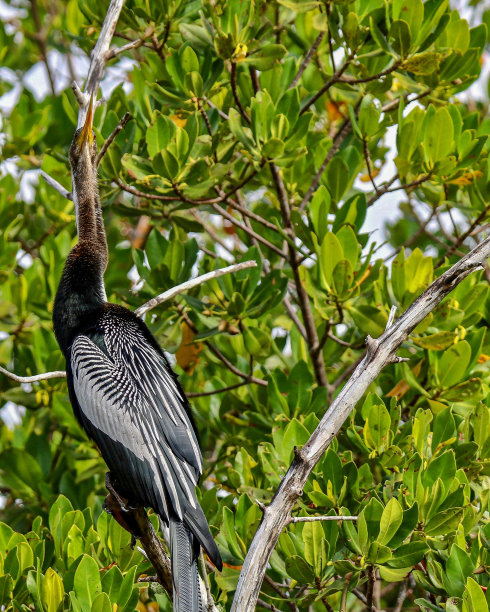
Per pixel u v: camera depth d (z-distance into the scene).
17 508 12.75
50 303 13.45
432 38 12.23
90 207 10.36
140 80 13.30
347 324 13.10
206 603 7.70
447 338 10.83
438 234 16.53
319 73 14.14
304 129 12.02
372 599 8.58
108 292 14.20
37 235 15.28
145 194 11.99
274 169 12.18
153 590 9.30
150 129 11.73
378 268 11.71
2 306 13.45
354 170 13.36
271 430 11.82
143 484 8.24
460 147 12.26
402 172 12.55
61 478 12.55
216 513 10.18
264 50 12.02
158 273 12.38
